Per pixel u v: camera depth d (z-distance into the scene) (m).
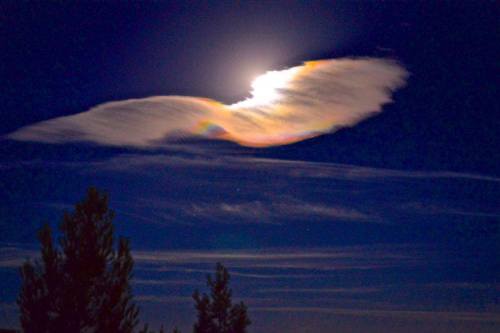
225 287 25.86
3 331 16.22
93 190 17.02
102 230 16.77
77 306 15.83
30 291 16.09
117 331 16.19
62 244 16.47
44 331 15.83
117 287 16.50
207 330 25.17
